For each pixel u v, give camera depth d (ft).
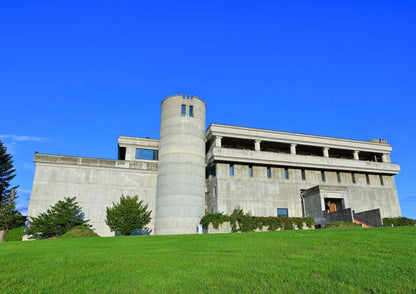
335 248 56.54
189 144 145.18
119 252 60.49
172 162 142.20
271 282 38.81
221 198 151.64
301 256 51.62
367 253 51.85
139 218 130.31
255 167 162.50
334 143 177.78
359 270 42.98
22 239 133.49
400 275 40.45
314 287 36.94
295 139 170.91
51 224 124.47
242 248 60.44
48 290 37.22
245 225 129.59
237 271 43.57
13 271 45.83
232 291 35.88
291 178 165.99
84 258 54.19
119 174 154.81
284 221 135.64
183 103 151.74
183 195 137.59
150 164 159.84
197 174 143.23
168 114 150.82
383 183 181.27
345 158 190.60
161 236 89.51
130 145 172.76
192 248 62.90
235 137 161.99
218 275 41.96
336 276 40.96
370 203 174.29
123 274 43.21
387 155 188.24
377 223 128.67
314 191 154.92
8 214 131.23
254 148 171.42
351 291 35.73
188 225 134.31
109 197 150.20
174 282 39.24
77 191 147.02
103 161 153.89
